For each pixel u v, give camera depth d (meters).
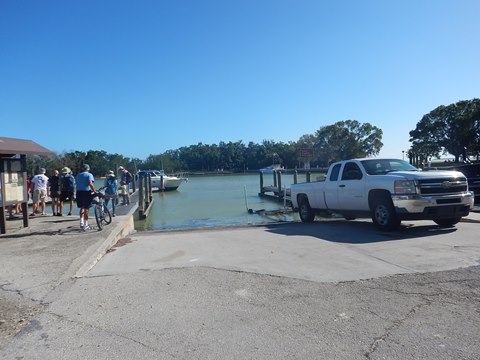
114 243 10.95
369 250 8.58
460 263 7.22
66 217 16.11
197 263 7.98
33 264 8.04
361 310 5.26
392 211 10.59
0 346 4.58
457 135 75.44
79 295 6.24
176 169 132.62
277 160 126.25
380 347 4.24
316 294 5.93
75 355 4.32
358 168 11.96
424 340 4.35
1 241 10.68
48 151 13.60
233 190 46.06
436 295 5.66
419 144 82.19
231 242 10.31
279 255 8.49
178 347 4.43
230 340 4.55
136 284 6.71
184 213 24.53
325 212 13.55
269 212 22.56
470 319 4.83
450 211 10.24
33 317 5.43
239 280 6.75
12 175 12.37
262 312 5.32
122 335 4.78
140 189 23.09
